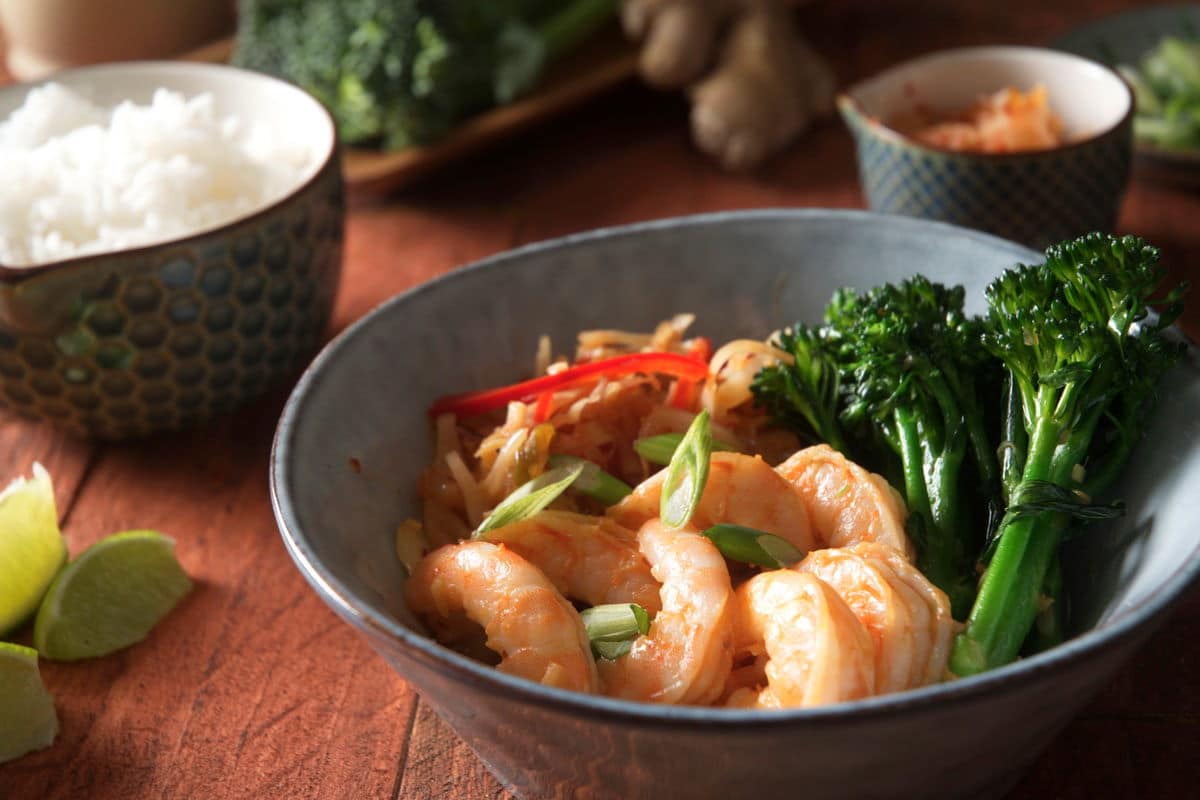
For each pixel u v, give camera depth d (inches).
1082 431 16.4
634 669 15.7
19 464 21.7
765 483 16.8
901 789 14.8
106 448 21.9
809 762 14.2
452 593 16.4
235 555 20.1
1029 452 16.5
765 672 15.6
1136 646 14.7
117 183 21.7
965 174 22.7
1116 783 16.6
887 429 17.8
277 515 16.1
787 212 19.5
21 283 19.6
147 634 19.0
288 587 19.6
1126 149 22.9
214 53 29.5
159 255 20.1
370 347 18.1
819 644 14.6
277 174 22.7
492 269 19.1
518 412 18.3
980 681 13.8
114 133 22.4
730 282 19.7
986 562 16.6
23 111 23.4
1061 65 24.6
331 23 26.8
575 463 18.1
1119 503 16.1
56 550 19.2
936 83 25.4
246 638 18.9
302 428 17.0
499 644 15.9
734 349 18.8
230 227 20.4
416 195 27.1
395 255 25.4
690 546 16.0
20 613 18.9
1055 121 24.1
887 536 16.4
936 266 19.0
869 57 30.3
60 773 17.4
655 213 26.1
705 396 18.8
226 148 22.4
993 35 30.6
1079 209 22.9
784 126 27.0
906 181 23.3
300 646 18.8
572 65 29.6
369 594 16.3
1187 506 15.6
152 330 20.5
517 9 28.5
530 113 27.3
